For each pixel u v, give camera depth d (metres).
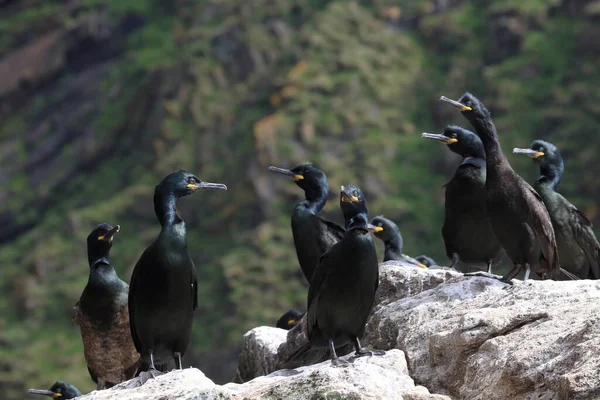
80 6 61.53
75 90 57.91
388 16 53.75
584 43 48.59
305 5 53.66
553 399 8.48
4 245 52.47
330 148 45.84
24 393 39.06
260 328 12.95
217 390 8.85
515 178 10.53
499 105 46.72
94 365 12.44
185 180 10.24
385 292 11.34
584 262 12.44
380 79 49.56
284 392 8.95
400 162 46.34
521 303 9.73
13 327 44.72
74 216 49.38
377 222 14.66
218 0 55.28
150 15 59.53
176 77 52.31
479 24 52.19
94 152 53.19
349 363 9.59
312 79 48.75
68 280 46.81
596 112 44.81
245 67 51.03
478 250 12.23
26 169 55.41
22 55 60.41
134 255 45.94
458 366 9.57
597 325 8.74
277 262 40.81
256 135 45.72
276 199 43.88
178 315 10.03
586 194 41.56
